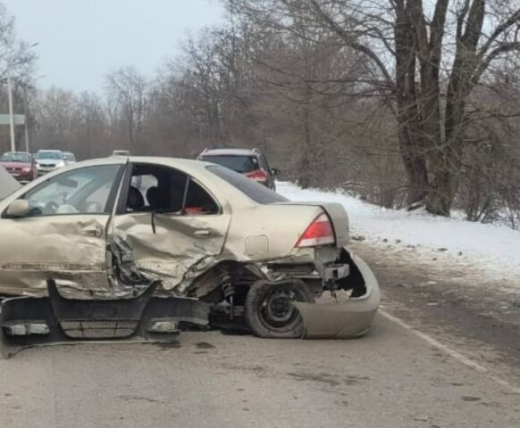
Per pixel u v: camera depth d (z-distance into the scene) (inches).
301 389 210.4
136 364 233.0
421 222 674.8
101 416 185.5
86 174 273.7
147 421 182.7
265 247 258.4
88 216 265.4
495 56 641.6
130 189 269.4
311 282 264.4
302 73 716.0
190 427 179.2
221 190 266.8
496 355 253.1
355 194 1125.1
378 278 414.3
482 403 201.5
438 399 204.1
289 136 1295.5
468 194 764.0
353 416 189.0
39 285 266.7
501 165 681.6
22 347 247.4
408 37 681.6
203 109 2797.7
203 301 271.0
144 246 263.3
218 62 2701.8
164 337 256.8
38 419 182.5
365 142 719.7
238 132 2202.3
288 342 262.5
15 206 265.6
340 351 252.8
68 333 255.0
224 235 261.4
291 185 1577.3
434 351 256.2
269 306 265.7
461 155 698.8
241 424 181.6
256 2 722.2
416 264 466.3
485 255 496.7
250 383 215.0
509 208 722.2
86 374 221.6
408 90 697.0
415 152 711.1
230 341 262.4
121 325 256.7
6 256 266.7
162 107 3420.3
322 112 725.9
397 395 206.8
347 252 282.2
